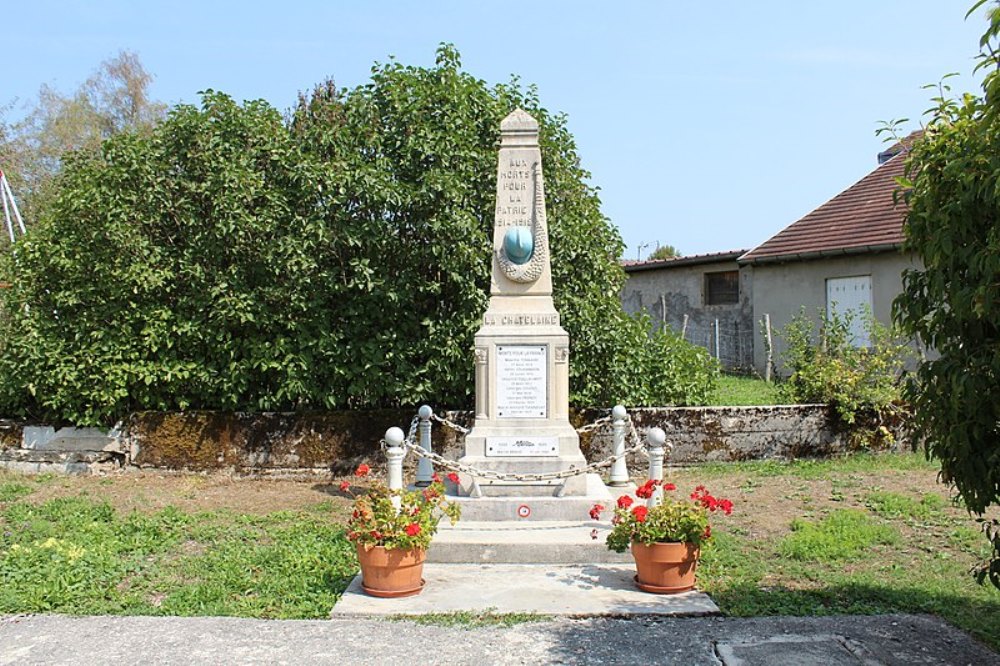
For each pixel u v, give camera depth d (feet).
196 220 35.42
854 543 24.75
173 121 35.94
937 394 16.01
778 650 16.80
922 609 19.34
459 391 37.06
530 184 29.45
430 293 36.63
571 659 16.56
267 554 23.94
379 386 36.11
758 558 23.88
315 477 35.68
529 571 22.48
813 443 38.37
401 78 37.50
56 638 17.71
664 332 41.32
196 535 26.45
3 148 98.43
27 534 26.21
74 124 106.93
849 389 38.73
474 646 17.24
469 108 37.45
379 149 36.81
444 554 23.38
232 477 35.58
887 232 57.11
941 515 27.99
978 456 15.51
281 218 35.55
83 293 35.29
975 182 14.48
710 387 41.96
